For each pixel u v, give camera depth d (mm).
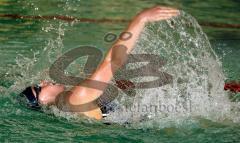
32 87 12750
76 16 26656
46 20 25469
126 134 11125
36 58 18031
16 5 29109
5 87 14430
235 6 31859
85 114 11609
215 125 11641
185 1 32688
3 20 25109
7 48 19547
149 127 11539
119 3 30875
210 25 26094
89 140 10727
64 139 10727
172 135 11117
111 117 11820
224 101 12945
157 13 10859
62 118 11922
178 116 12016
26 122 11719
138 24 10836
